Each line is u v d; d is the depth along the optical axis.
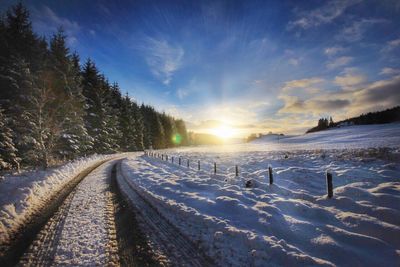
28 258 5.73
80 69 41.50
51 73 27.52
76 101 30.06
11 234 7.07
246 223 7.31
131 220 8.23
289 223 6.93
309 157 24.00
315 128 187.50
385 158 18.47
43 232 7.21
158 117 89.44
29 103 21.08
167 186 13.25
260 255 5.50
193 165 26.98
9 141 16.39
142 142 70.44
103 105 44.19
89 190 13.22
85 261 5.58
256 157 29.84
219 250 5.91
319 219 7.33
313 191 11.48
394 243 5.64
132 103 72.69
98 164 28.03
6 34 23.22
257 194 10.70
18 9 25.03
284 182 13.55
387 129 86.50
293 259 5.21
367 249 5.47
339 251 5.39
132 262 5.51
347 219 6.84
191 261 5.53
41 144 20.02
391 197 7.88
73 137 28.98
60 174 17.31
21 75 20.94
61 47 31.47
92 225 7.77
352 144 50.34
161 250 6.05
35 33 26.41
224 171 20.84
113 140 50.19
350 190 9.30
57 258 5.72
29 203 9.77
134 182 15.20
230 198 9.44
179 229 7.37
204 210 8.79
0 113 16.09
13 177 15.00
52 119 22.61
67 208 9.67
